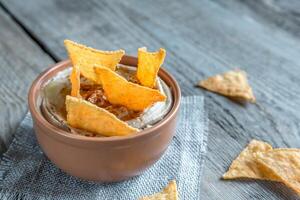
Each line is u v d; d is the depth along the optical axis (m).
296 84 0.63
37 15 0.76
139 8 0.79
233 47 0.70
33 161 0.52
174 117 0.48
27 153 0.53
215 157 0.53
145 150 0.47
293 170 0.50
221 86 0.61
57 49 0.68
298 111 0.59
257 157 0.52
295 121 0.58
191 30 0.73
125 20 0.75
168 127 0.48
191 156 0.53
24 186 0.50
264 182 0.51
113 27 0.74
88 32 0.72
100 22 0.75
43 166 0.52
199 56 0.68
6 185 0.50
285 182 0.49
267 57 0.68
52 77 0.52
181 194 0.49
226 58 0.68
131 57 0.53
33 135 0.55
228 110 0.59
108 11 0.77
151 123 0.48
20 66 0.65
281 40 0.71
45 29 0.73
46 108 0.48
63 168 0.49
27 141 0.54
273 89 0.62
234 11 0.78
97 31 0.73
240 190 0.50
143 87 0.46
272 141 0.55
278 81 0.64
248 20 0.76
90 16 0.76
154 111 0.48
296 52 0.69
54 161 0.49
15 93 0.61
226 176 0.50
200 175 0.51
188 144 0.54
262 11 0.78
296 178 0.49
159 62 0.47
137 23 0.75
